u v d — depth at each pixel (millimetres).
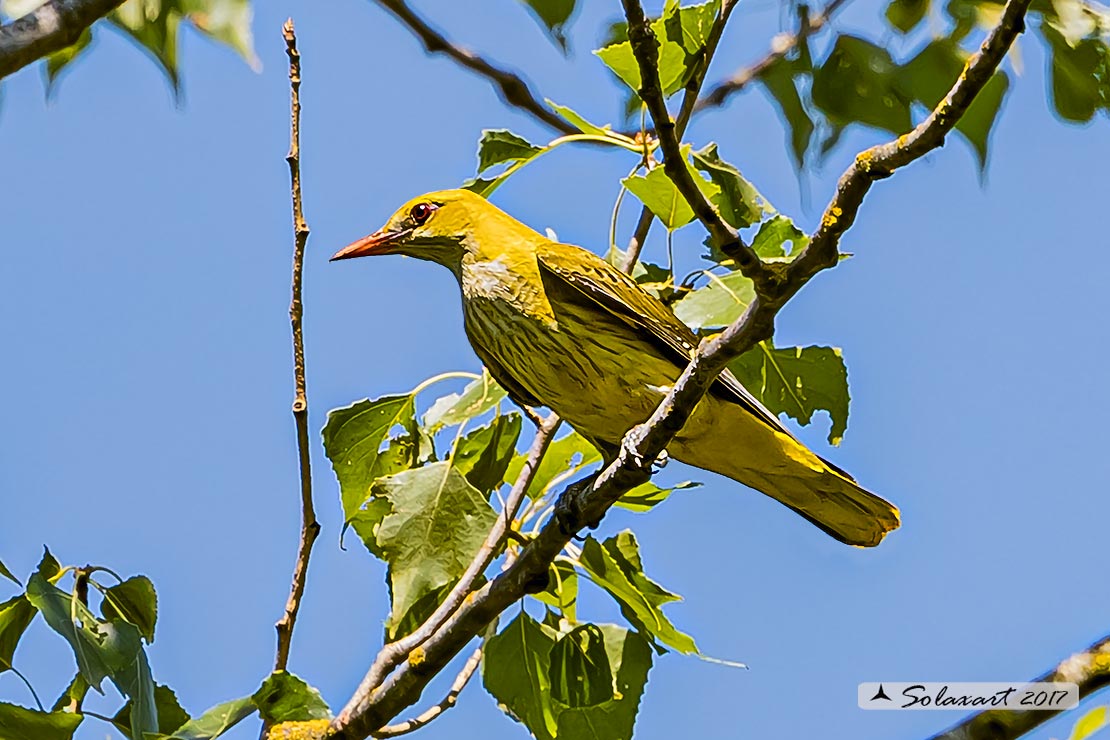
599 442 11516
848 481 11344
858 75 11086
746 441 11117
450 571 10055
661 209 10164
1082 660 6566
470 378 11430
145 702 8711
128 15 9656
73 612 8664
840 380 11203
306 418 9266
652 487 10820
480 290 11523
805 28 11398
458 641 9375
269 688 8836
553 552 9414
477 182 11383
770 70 11406
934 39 11008
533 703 10164
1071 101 11266
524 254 11469
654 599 10164
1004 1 11023
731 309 10680
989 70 6906
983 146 11078
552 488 11328
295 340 9289
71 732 8656
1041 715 6539
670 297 11250
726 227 7656
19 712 8547
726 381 10867
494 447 10836
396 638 10812
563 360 11227
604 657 10109
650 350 11094
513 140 11305
